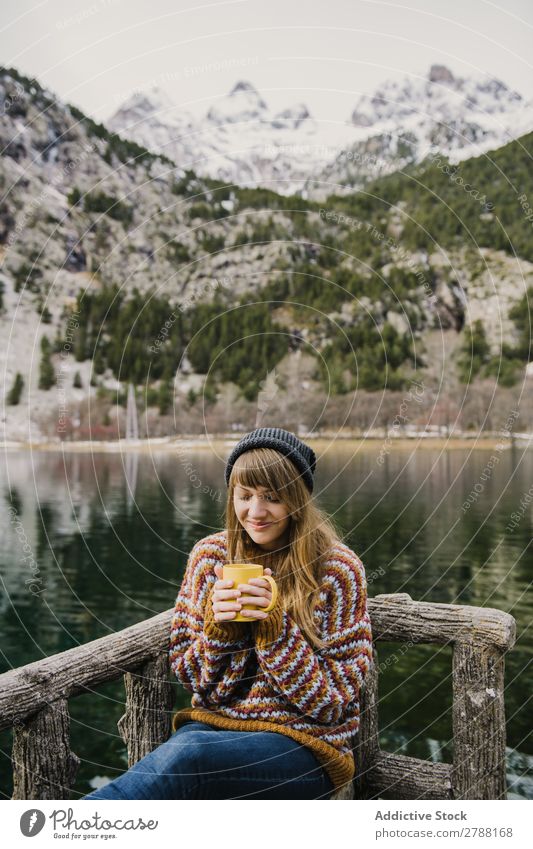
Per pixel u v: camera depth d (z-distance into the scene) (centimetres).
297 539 128
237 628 122
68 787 117
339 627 126
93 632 744
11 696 108
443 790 145
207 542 137
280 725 119
